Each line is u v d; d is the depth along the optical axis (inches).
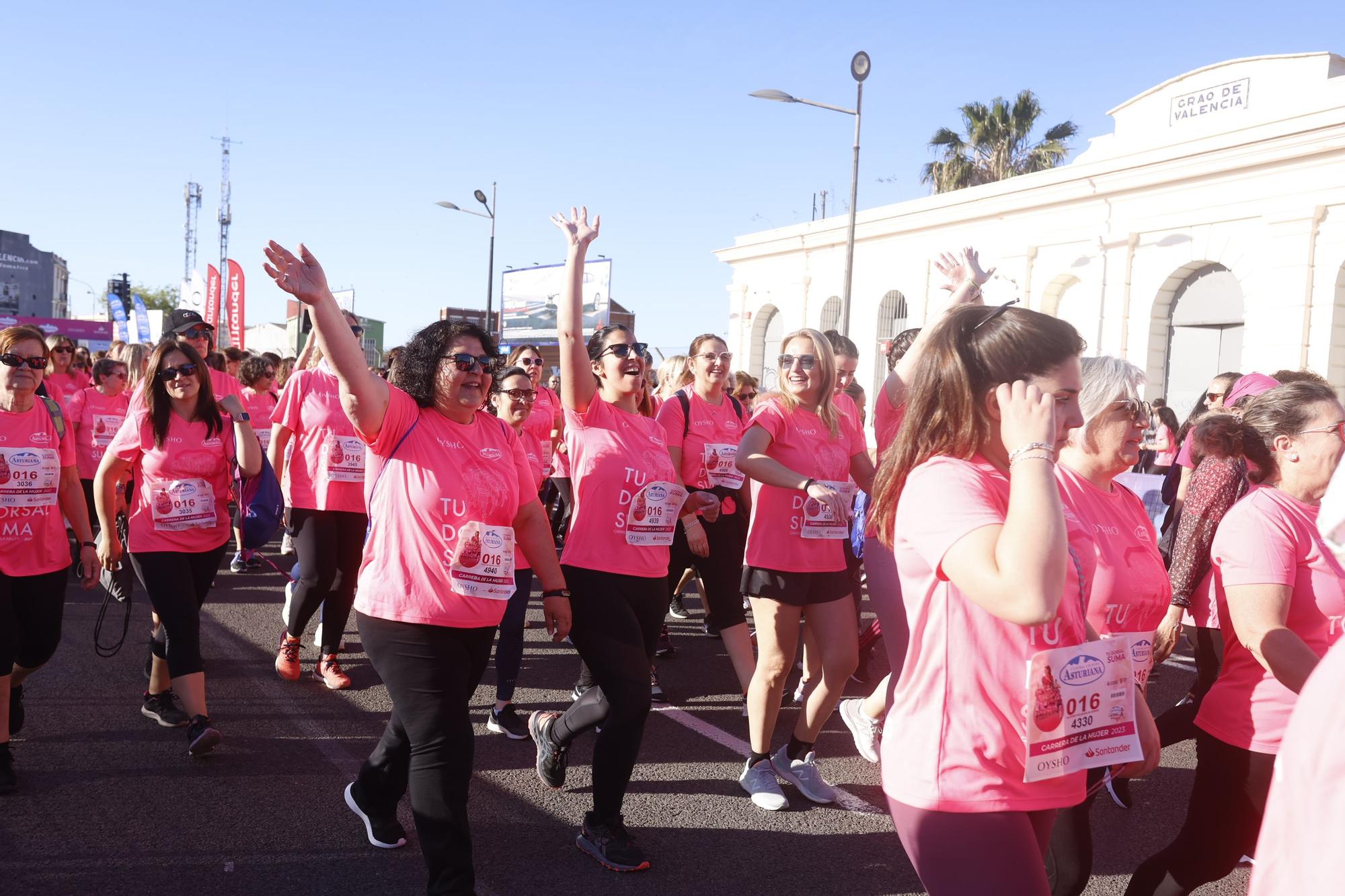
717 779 174.1
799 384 156.5
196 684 168.9
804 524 154.1
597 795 138.6
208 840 140.7
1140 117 700.0
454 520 118.3
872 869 139.9
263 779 164.4
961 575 69.2
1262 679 102.6
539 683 229.8
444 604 116.7
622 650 139.2
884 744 78.5
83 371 449.1
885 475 80.0
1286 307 596.4
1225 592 103.7
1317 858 45.2
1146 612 101.8
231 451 178.9
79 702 200.5
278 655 242.1
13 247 3152.1
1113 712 78.6
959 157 1290.6
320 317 112.7
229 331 904.3
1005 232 788.0
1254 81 624.7
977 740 72.8
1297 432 103.7
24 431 160.2
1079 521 89.1
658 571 146.7
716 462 217.6
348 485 215.5
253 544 187.6
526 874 135.0
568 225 146.9
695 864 139.7
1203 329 662.5
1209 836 106.3
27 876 127.3
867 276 925.8
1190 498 145.9
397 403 120.1
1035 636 74.5
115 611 280.1
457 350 120.6
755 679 161.3
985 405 74.9
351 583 218.5
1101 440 100.7
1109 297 706.2
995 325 75.3
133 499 173.5
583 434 148.9
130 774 163.8
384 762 136.0
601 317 1397.6
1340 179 571.5
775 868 139.5
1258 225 614.2
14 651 156.1
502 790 165.6
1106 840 154.9
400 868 134.0
